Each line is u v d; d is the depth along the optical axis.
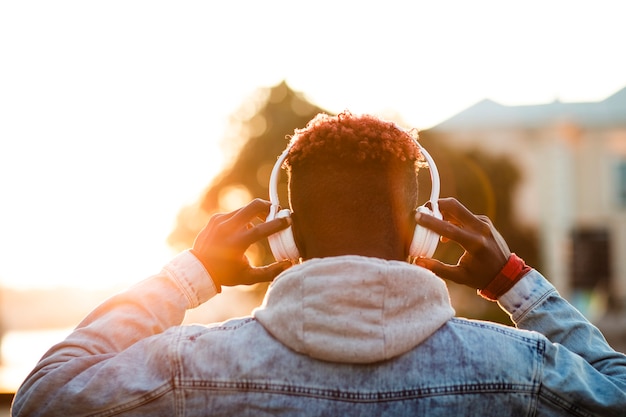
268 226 1.56
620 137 29.39
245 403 1.51
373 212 1.51
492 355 1.52
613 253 29.52
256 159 20.52
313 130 1.54
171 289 1.62
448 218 1.69
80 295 41.28
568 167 29.14
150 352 1.54
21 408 1.51
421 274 1.50
